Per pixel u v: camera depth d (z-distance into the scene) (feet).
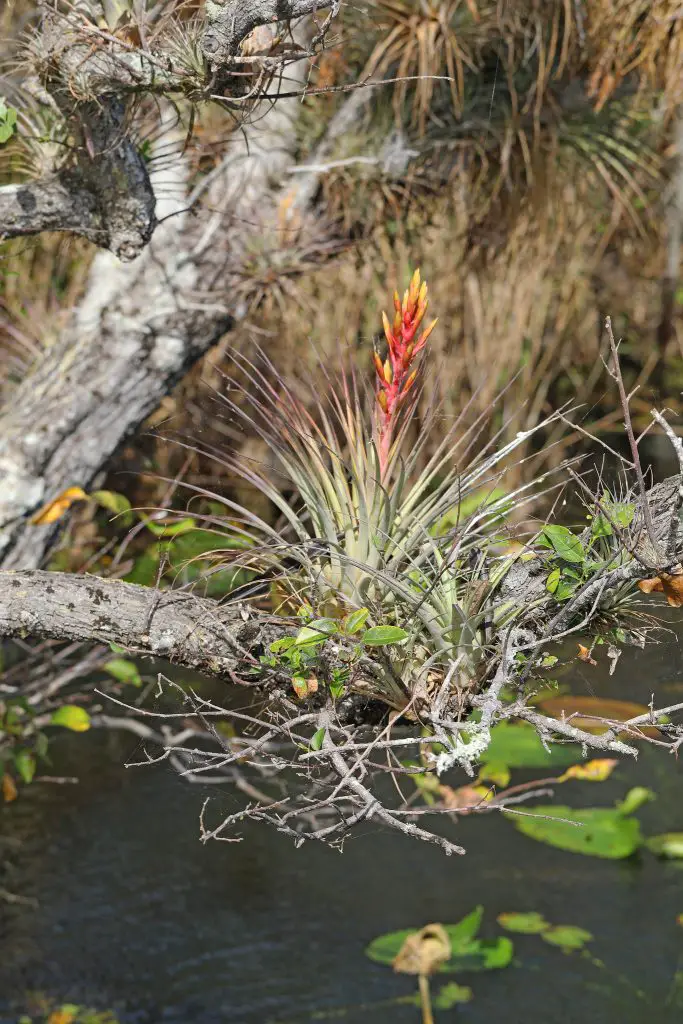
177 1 6.94
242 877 13.08
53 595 6.11
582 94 15.67
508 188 15.96
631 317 22.94
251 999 11.20
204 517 6.40
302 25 11.17
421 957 11.69
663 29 13.32
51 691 13.32
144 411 13.29
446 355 17.39
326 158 14.23
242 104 6.77
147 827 13.96
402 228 16.52
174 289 13.25
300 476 6.52
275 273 13.73
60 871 13.09
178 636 6.00
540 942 11.95
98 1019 10.76
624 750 5.37
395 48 13.50
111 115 7.59
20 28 8.18
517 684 6.00
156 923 12.32
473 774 5.08
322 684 5.93
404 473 6.30
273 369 6.87
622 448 18.07
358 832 14.10
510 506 6.42
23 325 16.78
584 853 13.62
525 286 18.81
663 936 11.89
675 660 6.59
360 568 5.81
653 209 20.10
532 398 20.42
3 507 12.46
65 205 8.04
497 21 13.71
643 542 5.77
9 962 11.57
